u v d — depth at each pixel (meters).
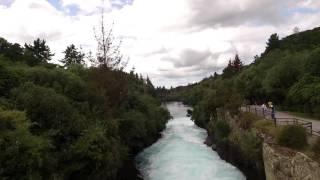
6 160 16.83
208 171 30.44
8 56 39.56
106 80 33.47
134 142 40.16
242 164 30.73
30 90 23.36
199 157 36.09
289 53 66.38
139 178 29.89
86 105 27.91
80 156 22.30
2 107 20.50
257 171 27.11
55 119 22.69
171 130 59.88
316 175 16.86
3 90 24.86
